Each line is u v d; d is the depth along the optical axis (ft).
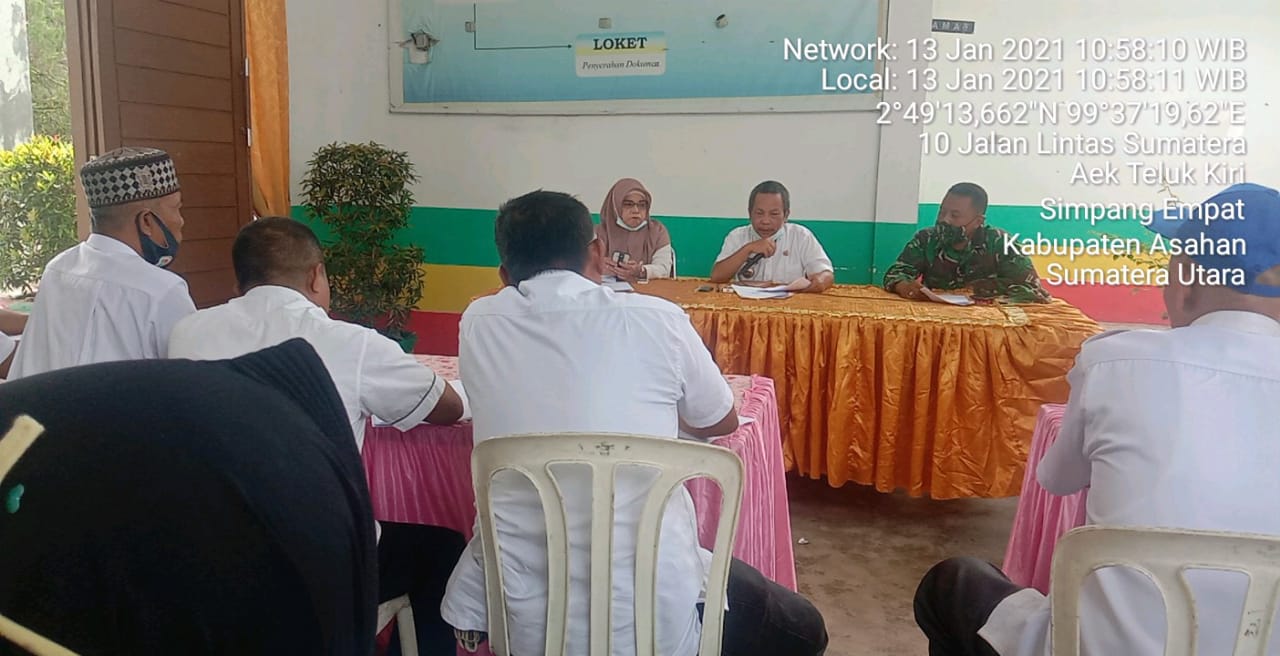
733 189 12.90
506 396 3.86
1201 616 3.00
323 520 1.30
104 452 1.13
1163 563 2.83
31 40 17.51
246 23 13.87
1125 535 2.85
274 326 4.38
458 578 4.07
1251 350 3.19
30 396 1.18
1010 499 9.74
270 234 4.65
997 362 8.24
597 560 3.62
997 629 3.72
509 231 4.16
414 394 4.49
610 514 3.57
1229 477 3.05
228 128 12.74
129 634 1.10
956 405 8.44
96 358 4.92
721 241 13.12
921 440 8.59
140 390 1.23
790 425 9.04
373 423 5.03
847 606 7.20
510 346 3.90
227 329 4.40
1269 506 3.02
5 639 1.05
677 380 3.96
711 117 12.76
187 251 12.10
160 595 1.11
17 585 1.06
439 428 4.97
